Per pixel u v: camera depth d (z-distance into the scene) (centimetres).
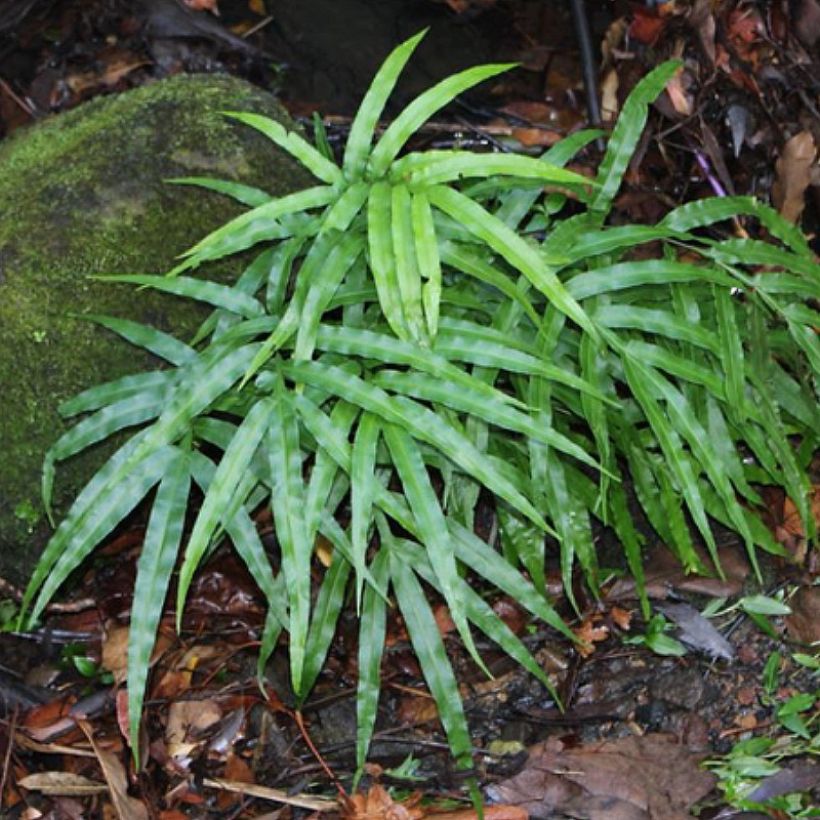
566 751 322
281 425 300
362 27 508
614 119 461
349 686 351
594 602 356
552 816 311
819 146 433
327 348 305
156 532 304
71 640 365
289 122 372
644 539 359
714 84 444
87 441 312
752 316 347
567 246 330
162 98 366
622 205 436
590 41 473
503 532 352
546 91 498
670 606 351
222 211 353
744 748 320
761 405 340
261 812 321
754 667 339
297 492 295
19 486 343
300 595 289
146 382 317
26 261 339
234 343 318
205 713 341
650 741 323
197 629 363
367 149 316
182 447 312
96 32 514
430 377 304
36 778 321
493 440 349
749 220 434
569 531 324
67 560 302
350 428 334
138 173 350
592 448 352
